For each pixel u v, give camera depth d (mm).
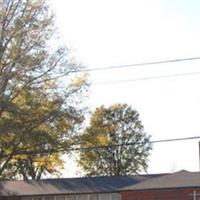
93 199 57281
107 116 84562
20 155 44188
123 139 86000
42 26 42625
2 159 44531
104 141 48031
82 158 51562
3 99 39625
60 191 57531
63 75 55406
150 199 50875
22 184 60469
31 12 42312
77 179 60000
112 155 85625
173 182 50812
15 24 41281
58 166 51188
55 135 42938
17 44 41250
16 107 40094
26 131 41000
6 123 39688
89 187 57594
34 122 41375
